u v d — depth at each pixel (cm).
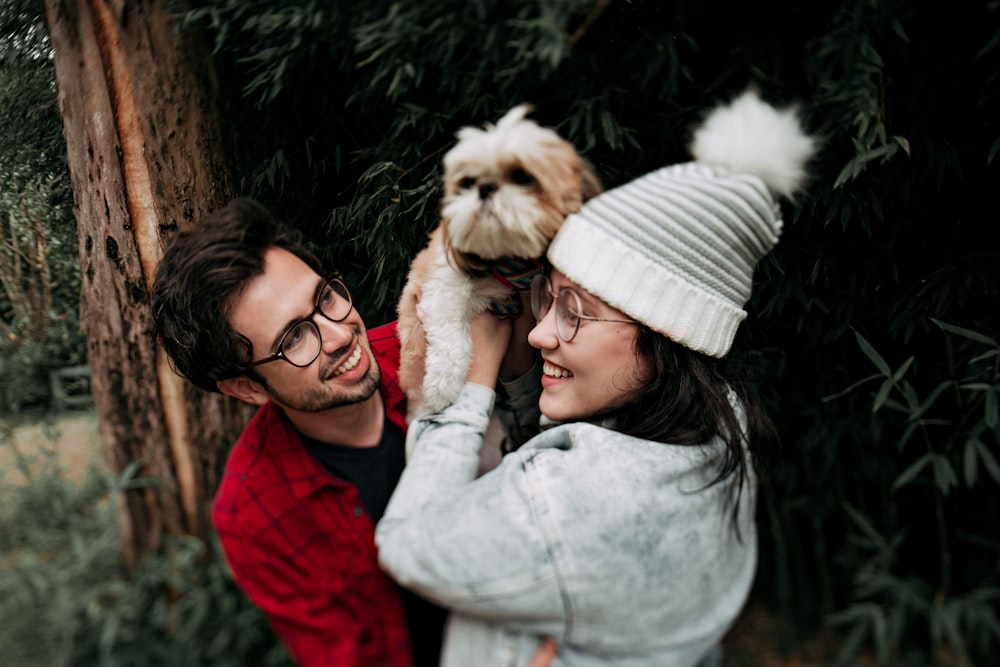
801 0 114
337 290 107
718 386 97
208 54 138
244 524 108
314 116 141
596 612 86
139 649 200
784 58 118
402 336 112
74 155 143
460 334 102
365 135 143
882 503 200
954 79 117
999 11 107
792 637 220
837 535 224
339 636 108
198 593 195
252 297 95
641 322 88
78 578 202
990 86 115
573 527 85
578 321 91
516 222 85
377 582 110
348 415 110
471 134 89
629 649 91
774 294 139
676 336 89
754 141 89
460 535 86
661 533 89
